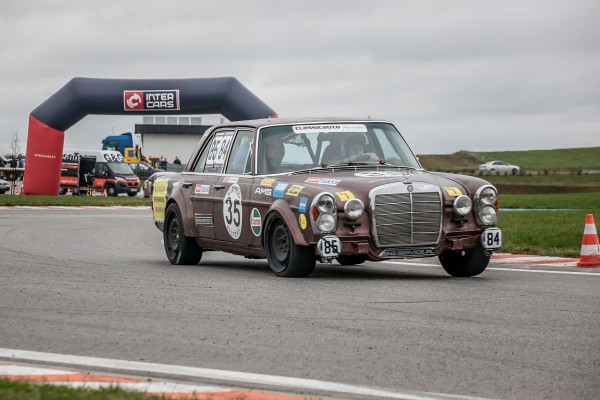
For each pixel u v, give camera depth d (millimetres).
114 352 13227
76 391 10227
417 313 16766
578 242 33906
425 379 11680
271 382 11430
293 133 24891
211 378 11609
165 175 29172
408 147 25469
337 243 21734
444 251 23344
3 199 79938
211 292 19641
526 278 22984
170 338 14289
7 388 10188
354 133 24969
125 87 85500
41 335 14500
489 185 23031
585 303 18109
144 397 10133
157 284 21141
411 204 22219
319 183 22672
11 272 23797
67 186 119500
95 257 29609
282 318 16172
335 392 11016
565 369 12258
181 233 27141
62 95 87438
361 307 17469
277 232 23141
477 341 14117
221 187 25625
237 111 83625
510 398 10797
